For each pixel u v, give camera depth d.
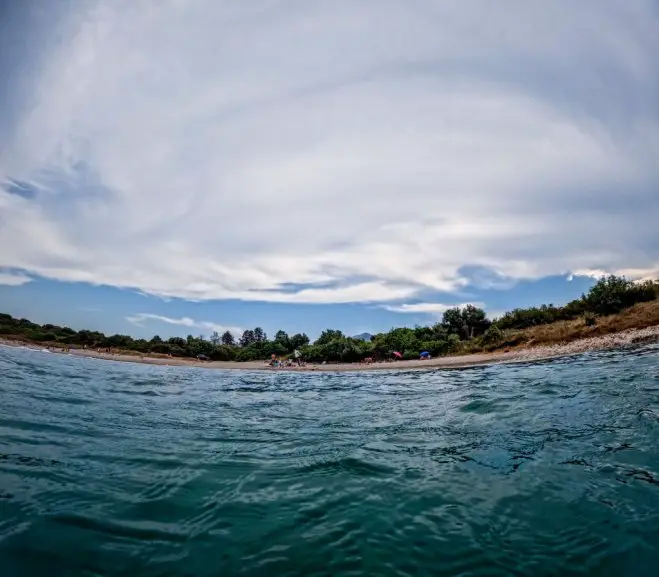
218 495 3.68
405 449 5.20
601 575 2.49
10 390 8.94
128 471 4.16
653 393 7.45
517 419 6.46
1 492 3.40
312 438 5.83
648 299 22.41
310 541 2.90
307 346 38.75
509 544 2.85
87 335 48.25
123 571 2.48
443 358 23.73
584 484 3.79
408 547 2.83
